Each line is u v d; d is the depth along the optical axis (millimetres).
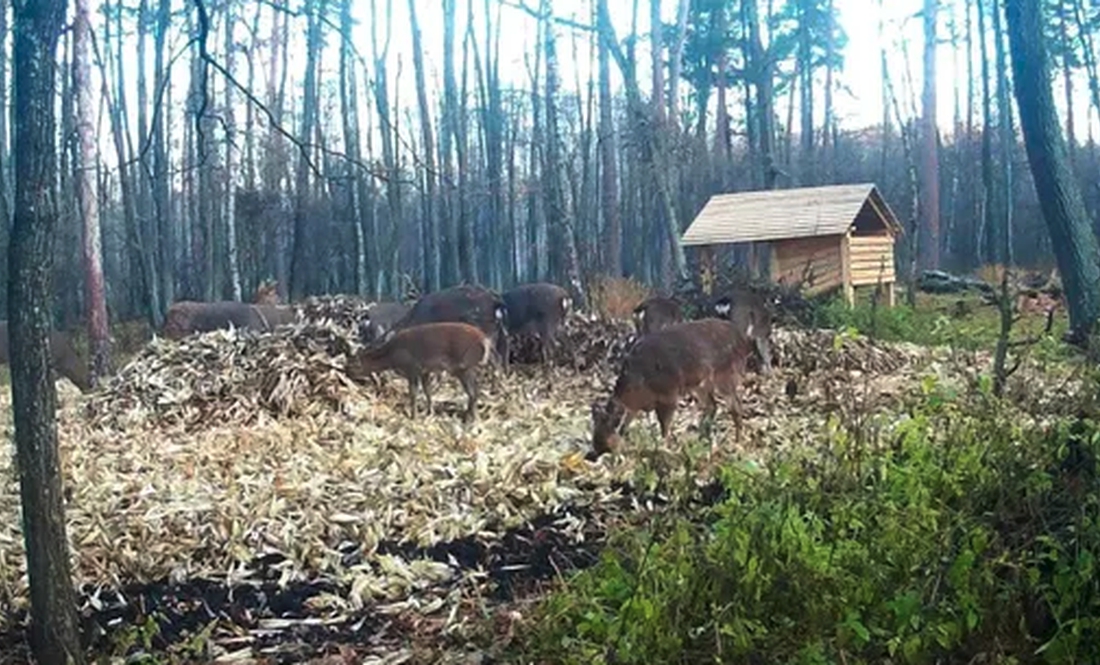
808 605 4969
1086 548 4988
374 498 8000
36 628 5223
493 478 8258
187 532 7508
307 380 11930
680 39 25172
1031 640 4852
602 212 38125
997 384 7520
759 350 12383
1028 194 42125
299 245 28828
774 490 5883
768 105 36969
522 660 5270
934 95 33125
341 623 6230
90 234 16062
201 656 5844
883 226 21469
